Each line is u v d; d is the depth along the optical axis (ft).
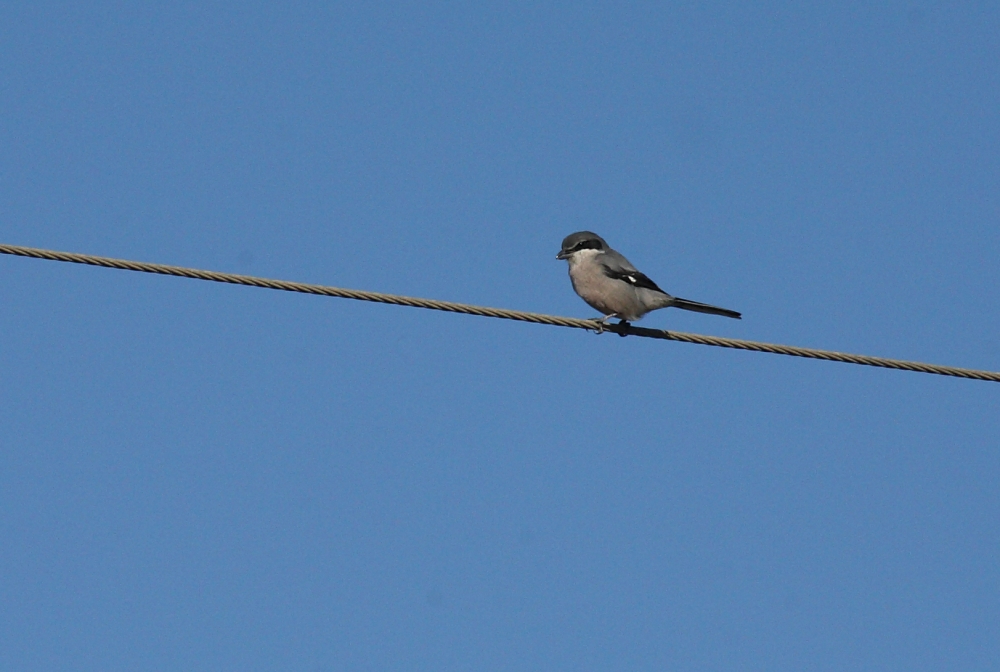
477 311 42.60
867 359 44.01
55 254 38.19
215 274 39.47
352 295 40.83
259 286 39.96
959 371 43.65
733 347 44.88
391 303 41.27
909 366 43.52
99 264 38.60
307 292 40.42
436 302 41.88
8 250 37.93
